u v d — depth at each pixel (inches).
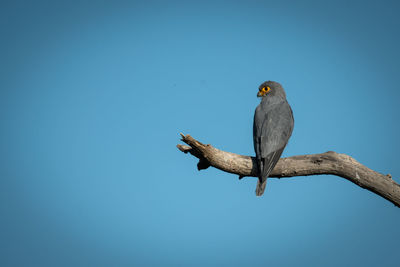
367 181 419.8
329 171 438.6
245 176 477.7
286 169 457.1
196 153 465.7
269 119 530.6
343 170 429.7
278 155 485.7
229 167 458.6
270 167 458.3
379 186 414.6
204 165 497.7
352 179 429.1
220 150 456.4
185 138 429.7
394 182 413.1
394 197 410.3
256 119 553.6
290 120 539.8
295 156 459.8
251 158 468.8
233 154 464.8
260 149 490.0
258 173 460.8
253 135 544.1
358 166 424.8
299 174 453.7
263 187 460.1
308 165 444.5
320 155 443.5
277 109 546.9
